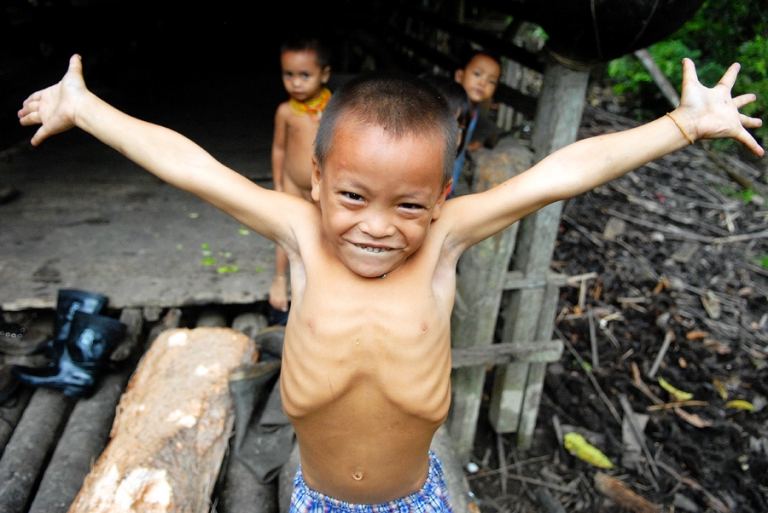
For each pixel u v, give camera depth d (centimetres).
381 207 119
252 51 881
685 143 144
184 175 145
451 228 145
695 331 559
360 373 138
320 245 140
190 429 240
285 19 902
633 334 555
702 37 881
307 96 302
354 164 115
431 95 125
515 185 144
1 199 417
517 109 361
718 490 439
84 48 788
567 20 255
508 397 434
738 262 652
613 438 471
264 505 247
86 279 339
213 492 242
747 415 492
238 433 258
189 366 269
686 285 614
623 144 143
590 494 436
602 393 503
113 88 690
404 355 136
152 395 255
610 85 975
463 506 258
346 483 157
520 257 378
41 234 384
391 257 127
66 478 247
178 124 589
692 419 482
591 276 605
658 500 429
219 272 356
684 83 146
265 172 486
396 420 144
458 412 419
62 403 289
